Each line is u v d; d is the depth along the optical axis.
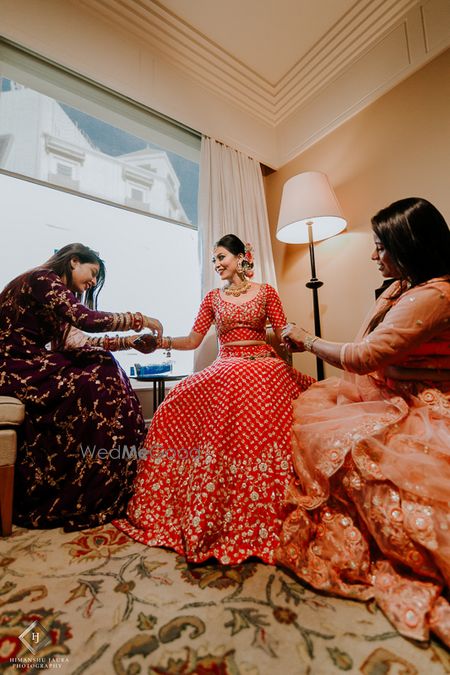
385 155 2.00
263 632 0.66
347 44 2.15
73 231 2.02
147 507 1.11
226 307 1.58
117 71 1.99
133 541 1.05
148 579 0.84
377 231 1.01
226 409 1.11
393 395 0.98
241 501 1.00
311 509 0.86
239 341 1.53
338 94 2.27
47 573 0.88
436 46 1.78
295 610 0.72
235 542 0.94
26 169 1.88
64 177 2.01
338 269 2.21
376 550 0.82
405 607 0.68
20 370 1.22
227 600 0.76
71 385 1.23
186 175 2.56
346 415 0.97
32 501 1.19
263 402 1.13
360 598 0.74
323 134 2.36
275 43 2.21
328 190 1.97
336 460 0.83
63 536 1.09
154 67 2.15
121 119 2.22
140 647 0.63
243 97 2.50
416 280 0.95
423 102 1.84
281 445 1.07
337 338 2.20
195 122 2.29
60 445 1.20
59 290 1.28
